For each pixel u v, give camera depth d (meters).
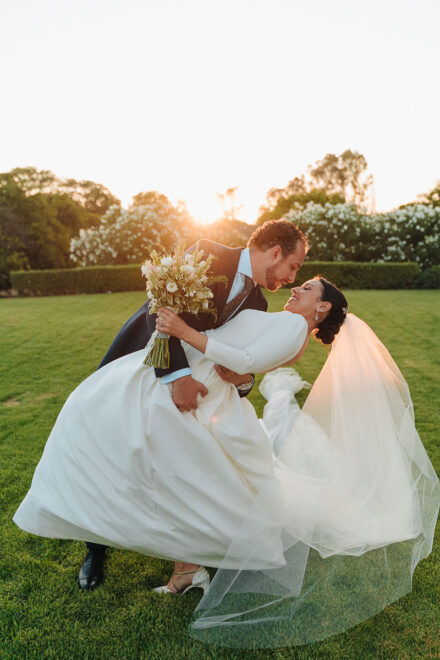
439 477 3.09
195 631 1.96
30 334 8.77
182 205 22.28
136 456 2.01
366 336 2.54
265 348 2.06
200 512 2.04
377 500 2.35
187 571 2.21
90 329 9.13
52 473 2.15
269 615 2.02
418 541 2.35
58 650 1.91
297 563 2.15
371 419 2.43
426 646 1.90
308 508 2.26
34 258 33.31
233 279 2.21
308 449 2.55
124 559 2.49
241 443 2.11
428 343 7.36
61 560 2.47
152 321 2.20
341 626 1.97
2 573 2.36
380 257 20.08
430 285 17.14
